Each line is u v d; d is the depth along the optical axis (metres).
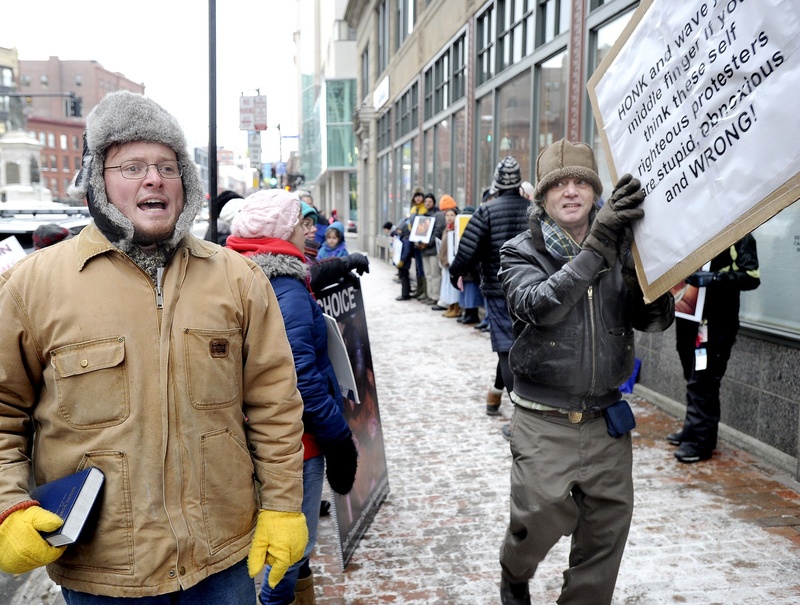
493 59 11.27
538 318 2.34
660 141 2.09
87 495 1.56
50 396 1.67
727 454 4.82
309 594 2.92
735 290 4.42
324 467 2.77
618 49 2.38
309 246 4.77
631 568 3.36
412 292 15.20
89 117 1.71
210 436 1.74
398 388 6.97
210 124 4.50
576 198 2.45
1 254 5.24
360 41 29.86
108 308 1.66
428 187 16.89
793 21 1.56
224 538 1.77
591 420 2.49
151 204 1.71
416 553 3.59
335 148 46.66
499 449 5.12
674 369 5.81
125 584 1.63
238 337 1.83
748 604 3.05
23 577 3.66
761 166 1.67
